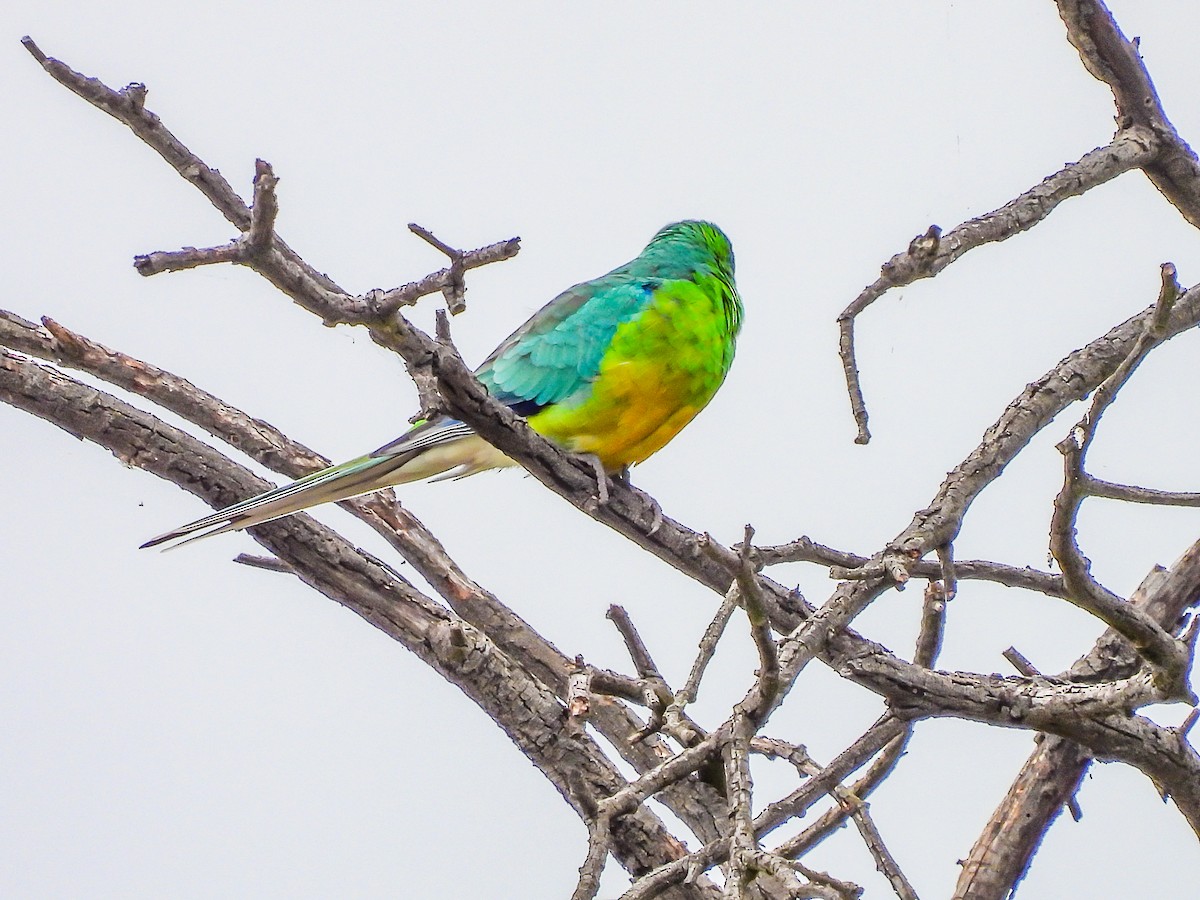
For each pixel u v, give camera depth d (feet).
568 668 42.09
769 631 26.55
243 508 38.78
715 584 37.55
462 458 42.57
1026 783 40.52
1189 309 37.88
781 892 23.39
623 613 34.30
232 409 41.88
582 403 43.83
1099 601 30.53
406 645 38.52
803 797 33.04
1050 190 36.06
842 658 33.04
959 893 39.93
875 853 31.89
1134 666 39.83
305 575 39.01
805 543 36.37
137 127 28.78
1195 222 40.27
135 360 40.73
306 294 25.73
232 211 30.35
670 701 30.91
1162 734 34.19
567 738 37.27
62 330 39.63
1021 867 40.01
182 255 24.45
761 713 27.50
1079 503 29.19
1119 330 37.32
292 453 42.09
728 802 26.68
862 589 32.22
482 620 42.42
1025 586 35.29
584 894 25.71
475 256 26.45
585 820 28.09
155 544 38.47
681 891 35.50
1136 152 38.19
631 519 36.06
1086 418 28.17
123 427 39.22
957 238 33.68
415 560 42.63
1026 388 36.32
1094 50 38.81
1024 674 35.91
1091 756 39.78
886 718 33.53
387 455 41.39
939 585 35.27
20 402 38.81
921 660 35.63
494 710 37.65
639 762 40.63
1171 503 29.55
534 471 33.86
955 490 34.17
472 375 30.55
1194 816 35.09
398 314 27.48
